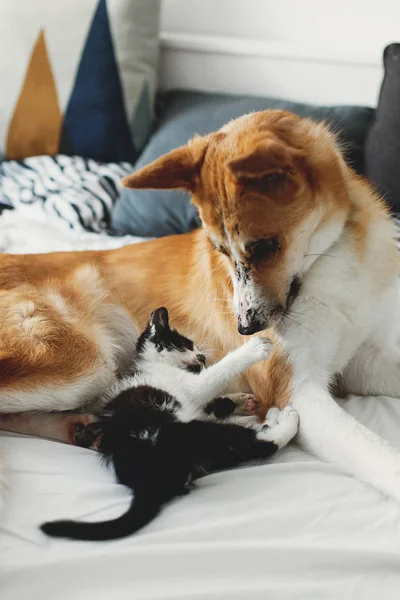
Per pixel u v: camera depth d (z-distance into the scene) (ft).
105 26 10.86
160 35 11.72
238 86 11.55
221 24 11.62
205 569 4.16
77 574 4.10
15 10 10.73
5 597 3.98
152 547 4.24
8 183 10.45
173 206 9.30
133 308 6.95
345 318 5.93
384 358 6.55
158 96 12.07
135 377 6.19
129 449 5.16
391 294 6.11
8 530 4.49
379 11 10.42
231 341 6.50
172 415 5.65
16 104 10.91
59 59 10.85
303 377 5.75
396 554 4.18
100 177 10.30
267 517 4.62
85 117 11.01
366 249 5.86
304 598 3.95
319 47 10.69
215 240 5.71
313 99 11.06
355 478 5.18
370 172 9.30
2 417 5.90
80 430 5.74
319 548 4.23
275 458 5.51
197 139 5.88
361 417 5.98
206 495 4.98
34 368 5.77
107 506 4.84
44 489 4.96
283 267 5.41
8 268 6.68
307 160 5.32
